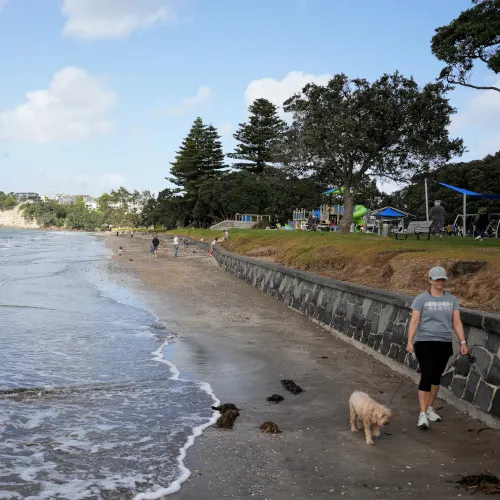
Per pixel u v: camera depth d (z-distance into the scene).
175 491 4.41
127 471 4.82
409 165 33.75
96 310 15.77
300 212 60.88
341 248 18.88
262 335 12.28
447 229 37.78
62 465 4.93
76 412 6.54
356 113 33.03
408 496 4.38
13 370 8.49
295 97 35.03
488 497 4.36
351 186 35.16
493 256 12.34
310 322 14.20
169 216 106.56
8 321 13.22
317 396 7.51
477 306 9.55
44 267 32.84
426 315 6.16
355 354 10.33
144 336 11.95
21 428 5.88
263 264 21.81
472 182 51.28
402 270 13.16
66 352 10.03
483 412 6.32
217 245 46.34
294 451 5.41
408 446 5.59
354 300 11.74
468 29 20.00
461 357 7.06
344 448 5.52
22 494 4.30
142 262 37.81
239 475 4.77
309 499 4.30
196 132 93.75
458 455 5.33
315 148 33.38
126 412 6.62
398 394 7.62
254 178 79.12
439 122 31.70
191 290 21.31
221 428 6.11
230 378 8.48
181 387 7.89
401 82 32.47
